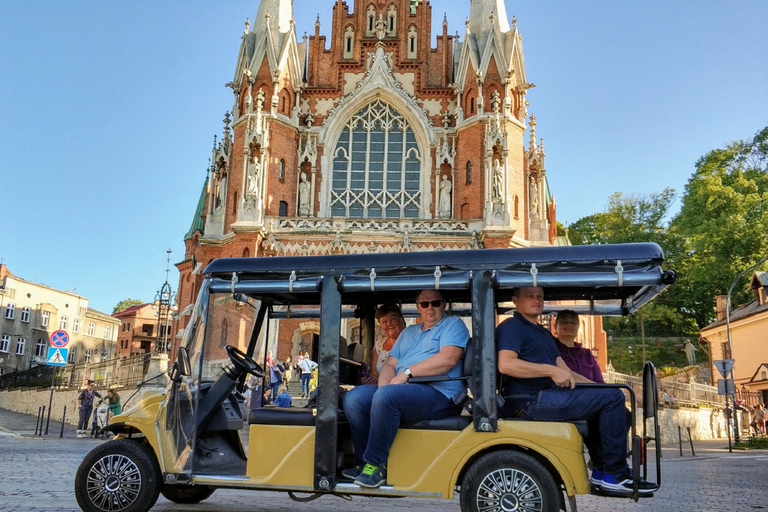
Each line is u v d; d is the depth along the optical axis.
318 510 8.52
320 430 6.84
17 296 76.38
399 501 9.72
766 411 37.12
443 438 6.57
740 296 56.41
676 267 63.47
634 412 6.37
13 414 42.91
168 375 7.72
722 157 62.88
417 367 6.79
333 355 6.97
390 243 34.19
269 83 37.16
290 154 37.19
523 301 6.94
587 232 75.50
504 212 33.97
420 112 37.84
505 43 37.69
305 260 7.31
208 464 7.61
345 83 38.75
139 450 7.46
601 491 6.43
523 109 37.28
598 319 38.69
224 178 37.97
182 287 54.75
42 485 10.27
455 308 8.53
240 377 8.45
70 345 84.50
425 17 39.34
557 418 6.50
